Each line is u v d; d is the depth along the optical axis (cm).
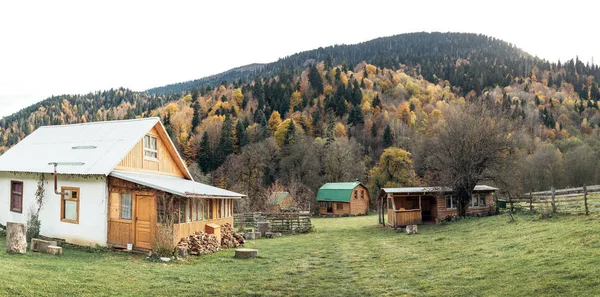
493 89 14612
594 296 890
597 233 1483
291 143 8644
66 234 1958
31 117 15575
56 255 1567
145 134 2178
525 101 12075
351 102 11438
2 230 2092
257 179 7469
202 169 8556
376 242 2408
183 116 11312
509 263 1317
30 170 2052
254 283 1249
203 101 12738
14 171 2106
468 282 1157
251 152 7794
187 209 1947
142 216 1819
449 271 1334
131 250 1805
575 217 2047
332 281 1291
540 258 1302
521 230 1998
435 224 3175
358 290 1159
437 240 2225
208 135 9219
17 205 2164
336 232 3241
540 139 8838
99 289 1062
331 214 6331
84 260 1529
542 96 12938
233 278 1320
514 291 1010
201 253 1852
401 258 1709
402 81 14038
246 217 3734
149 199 1808
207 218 2194
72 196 1972
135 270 1372
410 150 8356
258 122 10400
